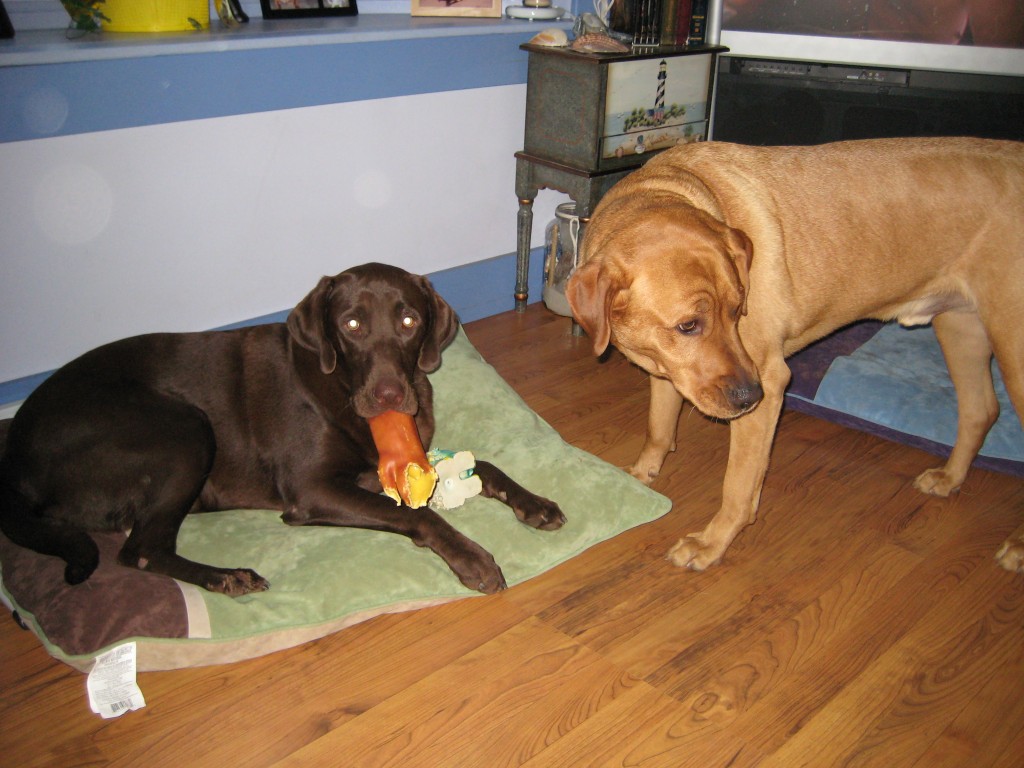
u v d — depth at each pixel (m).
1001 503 2.69
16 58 2.54
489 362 3.63
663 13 3.72
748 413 2.21
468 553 2.14
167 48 2.81
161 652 1.92
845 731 1.85
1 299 2.77
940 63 3.25
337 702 1.90
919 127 3.38
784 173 2.32
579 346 3.82
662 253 1.99
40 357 2.91
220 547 2.25
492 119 3.91
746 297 2.08
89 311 2.98
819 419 3.23
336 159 3.43
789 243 2.28
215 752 1.77
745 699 1.93
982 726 1.86
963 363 2.59
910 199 2.32
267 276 3.41
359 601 2.08
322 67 3.23
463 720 1.86
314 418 2.30
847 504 2.68
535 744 1.80
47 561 2.10
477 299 4.12
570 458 2.56
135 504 2.13
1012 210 2.29
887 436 3.01
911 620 2.18
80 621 1.93
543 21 3.88
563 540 2.33
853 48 3.41
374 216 3.66
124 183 2.91
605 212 2.33
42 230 2.79
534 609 2.20
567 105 3.59
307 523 2.29
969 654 2.07
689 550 2.35
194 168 3.06
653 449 2.70
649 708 1.90
